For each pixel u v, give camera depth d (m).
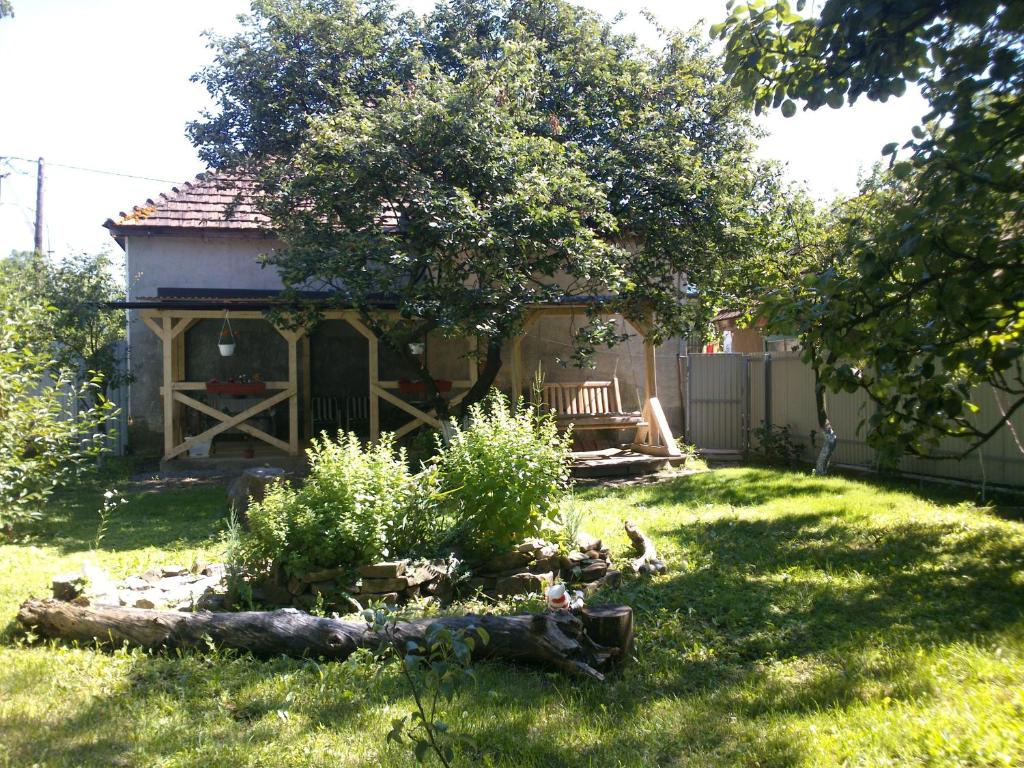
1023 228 3.43
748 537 8.26
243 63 12.47
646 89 13.05
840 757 3.71
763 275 11.91
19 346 8.84
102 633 5.42
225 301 13.39
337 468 6.56
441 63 13.48
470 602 6.36
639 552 7.54
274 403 14.12
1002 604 5.87
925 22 3.61
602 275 10.90
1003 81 3.44
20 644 5.46
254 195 13.49
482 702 4.48
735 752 3.83
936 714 4.06
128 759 3.84
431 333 16.34
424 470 7.09
